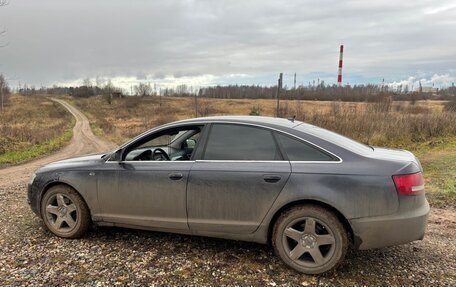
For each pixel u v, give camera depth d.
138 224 4.02
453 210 5.63
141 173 3.91
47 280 3.27
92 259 3.73
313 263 3.38
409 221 3.21
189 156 3.96
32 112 76.12
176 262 3.66
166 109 73.38
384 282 3.27
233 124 3.82
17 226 4.77
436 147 12.27
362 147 3.74
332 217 3.29
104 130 40.78
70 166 4.34
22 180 9.17
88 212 4.26
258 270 3.49
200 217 3.71
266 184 3.44
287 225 3.44
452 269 3.53
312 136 3.57
